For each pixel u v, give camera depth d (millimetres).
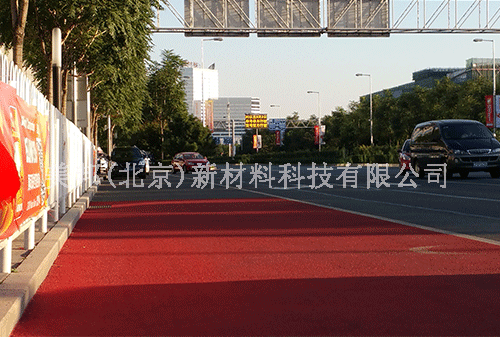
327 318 5105
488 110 53250
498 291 5910
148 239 10133
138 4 23266
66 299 5949
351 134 93938
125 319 5199
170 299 5879
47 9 22031
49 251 7762
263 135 150125
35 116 8203
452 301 5566
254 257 8148
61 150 12711
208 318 5184
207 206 16453
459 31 37500
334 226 11305
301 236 10047
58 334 4824
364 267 7277
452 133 26484
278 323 4996
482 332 4660
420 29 36906
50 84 25938
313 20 36250
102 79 28484
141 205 17484
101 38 24750
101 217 14258
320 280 6598
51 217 11859
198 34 35688
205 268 7441
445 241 9141
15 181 4773
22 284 5777
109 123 54812
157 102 79000
